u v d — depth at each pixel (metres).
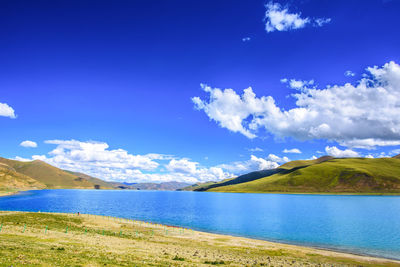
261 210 157.38
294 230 83.94
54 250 30.06
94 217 86.19
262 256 45.00
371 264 43.56
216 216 125.19
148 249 40.09
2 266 19.33
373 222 103.88
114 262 26.12
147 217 118.06
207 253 42.41
